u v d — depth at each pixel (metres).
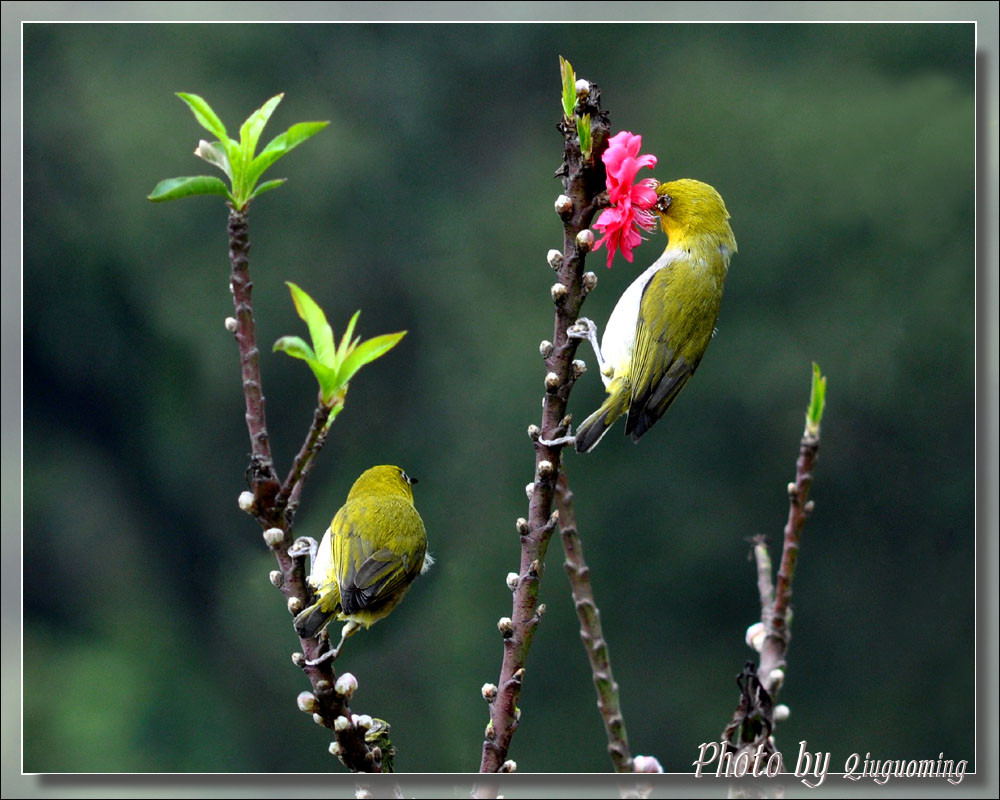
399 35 23.02
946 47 20.44
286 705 19.55
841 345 19.38
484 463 19.34
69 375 21.17
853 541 18.89
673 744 17.75
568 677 17.73
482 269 21.19
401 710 17.42
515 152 22.69
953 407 19.02
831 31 21.12
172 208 21.48
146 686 19.64
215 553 20.92
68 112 21.61
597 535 18.59
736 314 19.69
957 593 18.53
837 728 18.00
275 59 22.55
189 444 21.14
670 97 21.02
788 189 19.95
